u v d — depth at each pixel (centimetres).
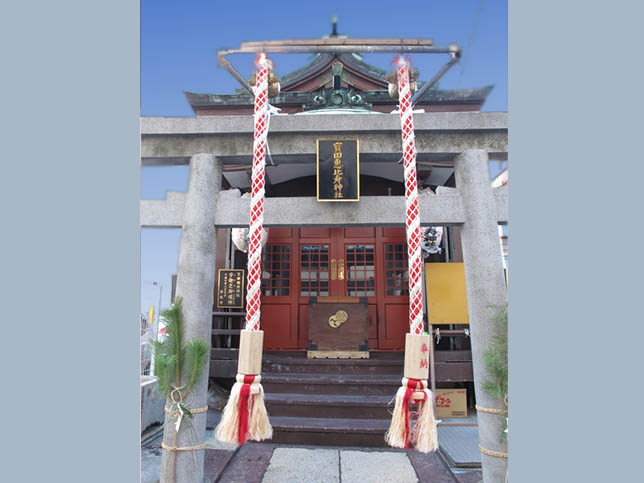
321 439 468
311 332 629
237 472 393
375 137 364
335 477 383
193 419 326
